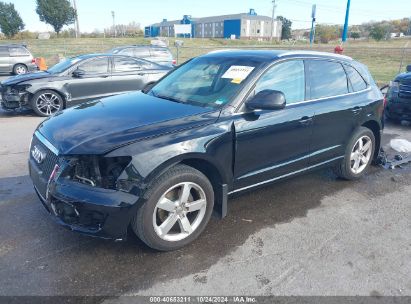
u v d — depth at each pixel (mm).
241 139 3346
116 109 3496
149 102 3689
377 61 23375
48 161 3014
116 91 9227
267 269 2963
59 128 3180
